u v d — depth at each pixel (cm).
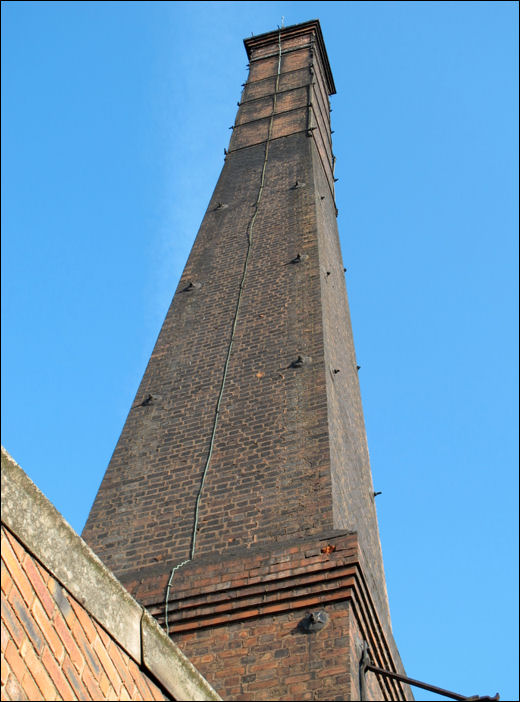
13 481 755
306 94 2750
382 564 1584
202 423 1584
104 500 1488
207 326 1834
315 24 3097
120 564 1355
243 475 1444
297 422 1519
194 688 901
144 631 867
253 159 2498
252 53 3098
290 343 1716
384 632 1238
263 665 1102
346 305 2097
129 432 1619
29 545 749
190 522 1389
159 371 1747
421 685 1081
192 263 2070
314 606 1152
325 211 2289
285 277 1922
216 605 1196
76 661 758
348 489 1488
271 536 1312
